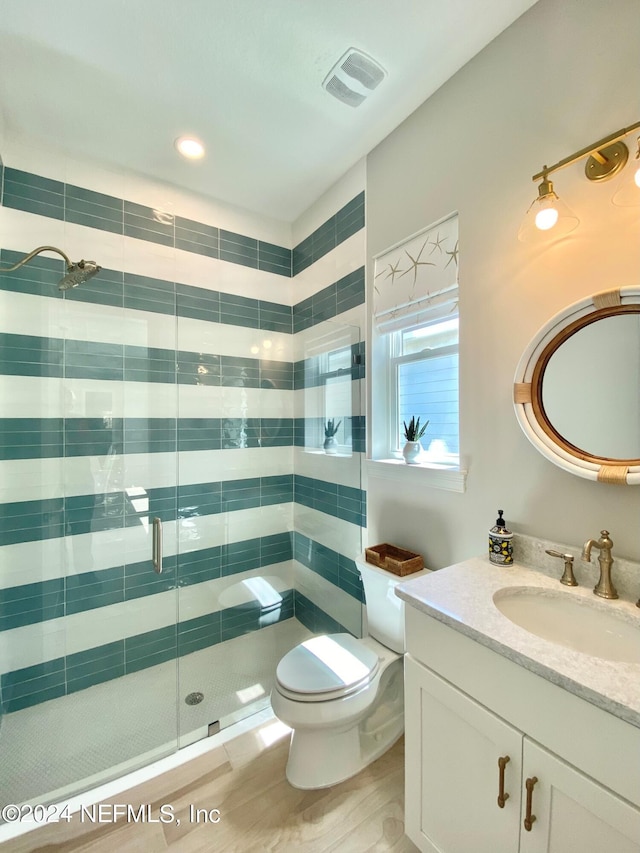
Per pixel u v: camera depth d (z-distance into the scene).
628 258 1.00
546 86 1.17
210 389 2.27
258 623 2.40
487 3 1.19
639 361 0.99
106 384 1.95
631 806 0.64
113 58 1.36
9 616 1.73
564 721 0.73
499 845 0.86
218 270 2.29
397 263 1.73
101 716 1.71
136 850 1.16
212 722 1.66
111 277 1.95
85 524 1.90
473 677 0.91
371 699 1.36
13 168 1.72
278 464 2.53
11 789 1.36
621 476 0.98
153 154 1.89
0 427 1.71
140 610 2.04
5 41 1.29
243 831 1.21
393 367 1.91
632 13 0.99
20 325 1.74
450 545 1.48
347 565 2.06
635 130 0.97
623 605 0.95
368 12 1.21
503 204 1.29
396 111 1.63
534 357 1.18
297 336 2.52
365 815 1.25
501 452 1.30
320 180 2.11
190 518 2.20
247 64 1.39
